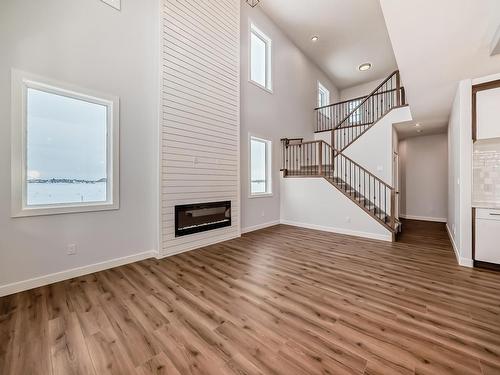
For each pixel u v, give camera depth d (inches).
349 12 207.8
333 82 339.6
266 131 219.0
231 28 175.9
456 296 88.8
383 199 204.5
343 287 96.7
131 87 126.0
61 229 103.3
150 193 134.8
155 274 110.3
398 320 73.5
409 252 143.5
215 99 163.3
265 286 97.7
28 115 96.7
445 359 57.0
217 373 53.3
